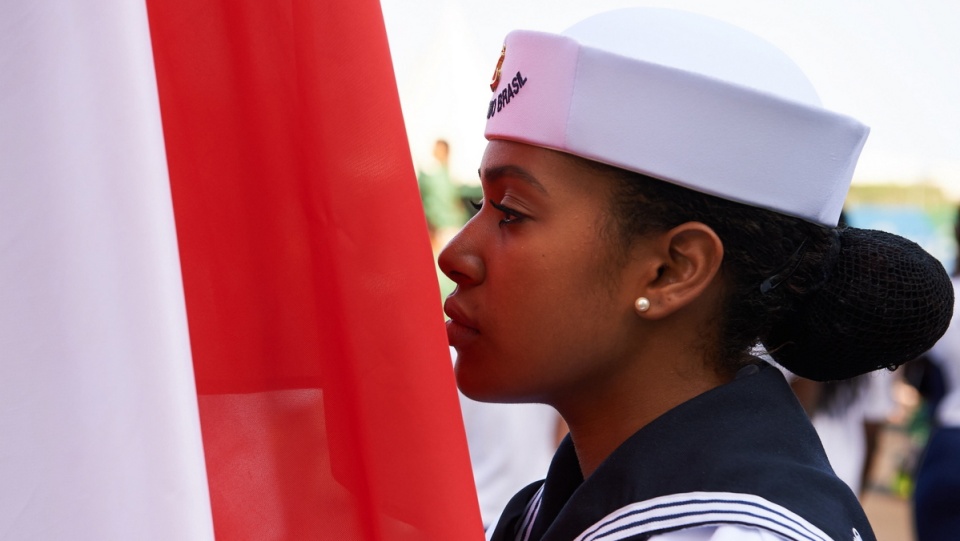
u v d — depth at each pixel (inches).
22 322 25.9
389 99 31.8
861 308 38.8
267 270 33.6
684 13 39.3
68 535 25.9
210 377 33.5
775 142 37.0
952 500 129.4
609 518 35.8
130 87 25.8
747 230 37.8
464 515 32.0
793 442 36.9
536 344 38.4
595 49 36.8
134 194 25.8
